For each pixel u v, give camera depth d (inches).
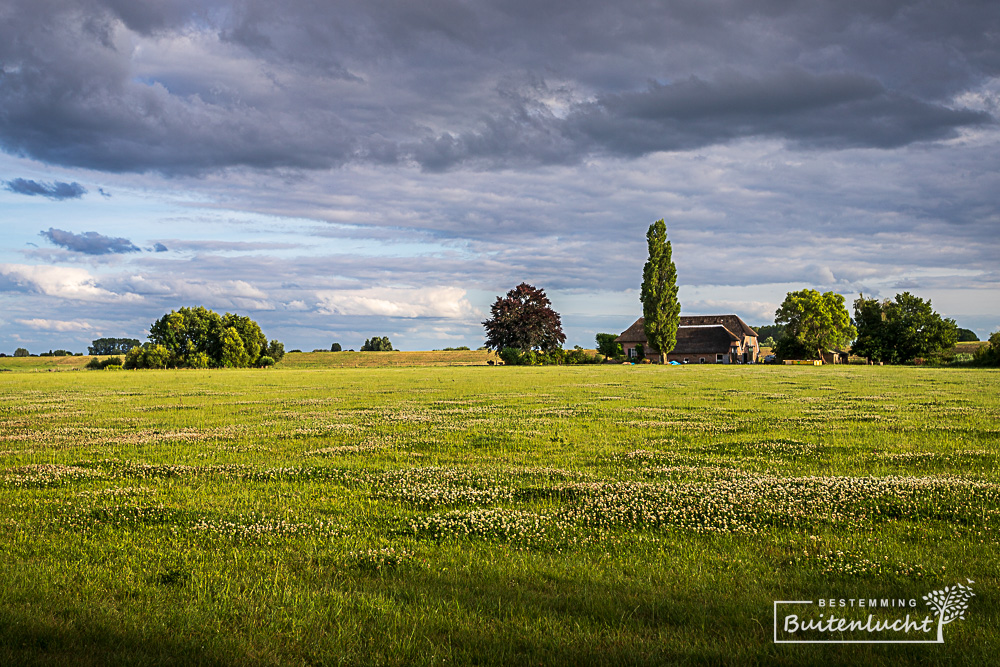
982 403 1120.8
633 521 392.2
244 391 1701.5
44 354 6569.9
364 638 238.5
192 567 315.3
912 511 403.9
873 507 411.5
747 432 782.5
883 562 312.7
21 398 1459.2
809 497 436.5
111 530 380.8
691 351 4719.5
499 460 616.1
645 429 820.6
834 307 4495.6
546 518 395.9
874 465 568.4
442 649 228.2
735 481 494.3
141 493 478.0
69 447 705.6
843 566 307.1
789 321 4626.0
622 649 226.1
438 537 368.5
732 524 382.0
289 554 337.1
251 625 247.4
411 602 272.7
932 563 311.3
